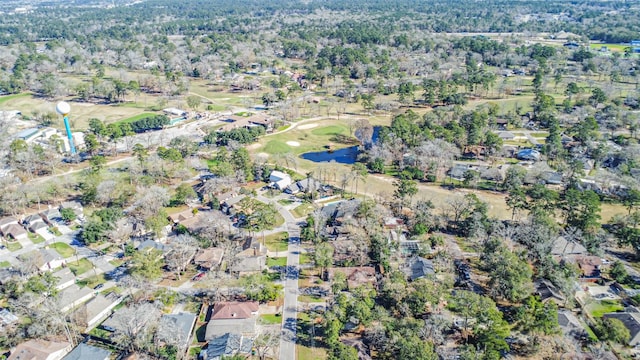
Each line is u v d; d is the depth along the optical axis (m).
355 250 137.12
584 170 196.88
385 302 116.62
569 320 109.00
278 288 125.50
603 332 105.12
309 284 128.62
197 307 118.81
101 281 128.50
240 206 167.00
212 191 174.50
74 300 118.06
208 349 102.81
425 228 149.00
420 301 110.19
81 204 171.25
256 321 113.19
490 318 103.31
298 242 149.62
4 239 148.88
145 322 106.12
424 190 185.25
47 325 106.62
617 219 150.75
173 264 130.88
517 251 134.38
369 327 106.38
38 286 118.69
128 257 139.00
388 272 128.12
